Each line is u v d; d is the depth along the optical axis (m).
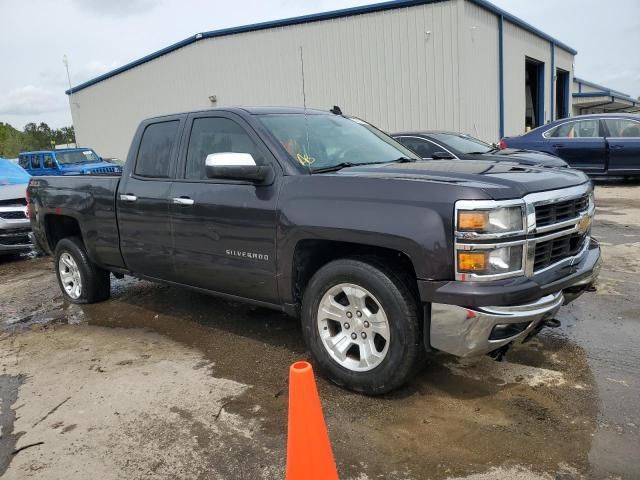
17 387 3.88
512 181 3.12
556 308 3.16
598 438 2.88
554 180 3.37
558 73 27.88
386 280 3.17
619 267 6.10
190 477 2.74
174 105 23.39
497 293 2.89
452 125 16.08
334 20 17.73
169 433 3.15
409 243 3.02
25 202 8.72
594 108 43.56
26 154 21.47
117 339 4.73
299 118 4.34
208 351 4.33
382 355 3.26
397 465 2.74
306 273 3.76
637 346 4.02
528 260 3.03
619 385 3.44
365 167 3.74
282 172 3.71
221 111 4.24
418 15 16.08
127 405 3.50
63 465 2.89
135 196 4.70
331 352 3.50
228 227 3.95
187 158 4.41
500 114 18.48
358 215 3.22
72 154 21.45
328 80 18.27
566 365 3.75
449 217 2.94
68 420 3.36
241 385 3.70
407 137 9.65
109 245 5.12
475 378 3.61
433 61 16.08
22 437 3.19
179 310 5.41
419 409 3.25
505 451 2.81
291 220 3.52
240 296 4.12
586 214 3.60
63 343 4.71
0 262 8.95
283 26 18.94
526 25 20.12
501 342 3.04
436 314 3.02
